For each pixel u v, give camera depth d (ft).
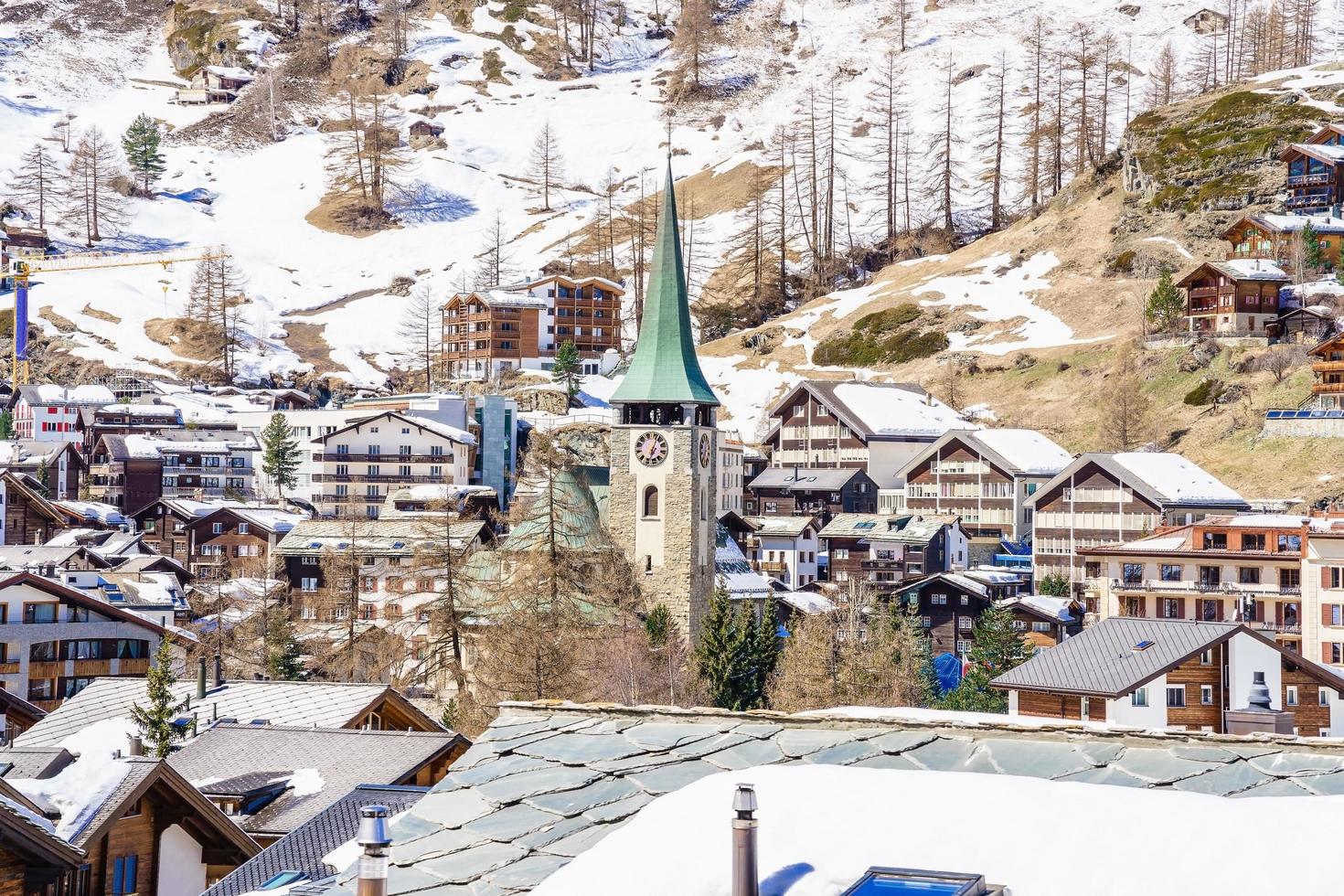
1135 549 404.57
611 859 52.21
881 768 59.47
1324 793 55.98
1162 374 647.97
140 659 318.04
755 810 49.52
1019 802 51.90
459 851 56.75
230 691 203.62
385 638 360.48
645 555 453.17
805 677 359.46
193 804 121.19
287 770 154.51
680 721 65.57
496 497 616.39
